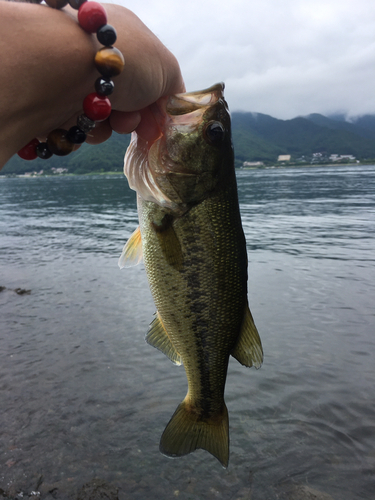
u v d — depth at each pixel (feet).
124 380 3.11
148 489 2.09
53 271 6.56
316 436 2.49
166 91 1.05
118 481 2.13
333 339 3.79
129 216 15.17
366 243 8.36
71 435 2.48
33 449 2.36
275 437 2.49
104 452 2.34
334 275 5.98
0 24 0.60
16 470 2.19
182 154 1.33
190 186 1.37
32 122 0.67
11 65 0.60
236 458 2.31
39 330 4.06
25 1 0.66
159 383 3.05
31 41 0.62
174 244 1.41
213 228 1.45
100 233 10.87
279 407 2.78
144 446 2.39
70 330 4.05
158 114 1.24
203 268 1.47
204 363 1.62
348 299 4.89
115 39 0.68
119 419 2.64
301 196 21.61
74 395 2.90
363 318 4.28
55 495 2.03
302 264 6.68
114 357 3.47
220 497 2.05
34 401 2.83
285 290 5.30
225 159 1.42
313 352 3.54
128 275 6.22
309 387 3.01
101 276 6.19
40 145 0.82
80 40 0.66
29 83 0.62
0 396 2.88
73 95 0.69
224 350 1.64
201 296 1.50
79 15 0.66
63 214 16.55
